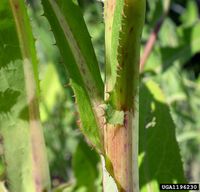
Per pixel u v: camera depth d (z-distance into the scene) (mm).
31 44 163
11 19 158
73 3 159
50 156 371
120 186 156
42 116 343
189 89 450
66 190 284
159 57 360
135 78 147
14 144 165
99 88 158
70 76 158
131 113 151
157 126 231
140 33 142
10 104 163
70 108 366
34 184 167
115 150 155
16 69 162
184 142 441
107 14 147
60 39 159
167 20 472
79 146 286
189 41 361
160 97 235
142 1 138
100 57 447
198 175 443
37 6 438
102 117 156
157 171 227
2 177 176
